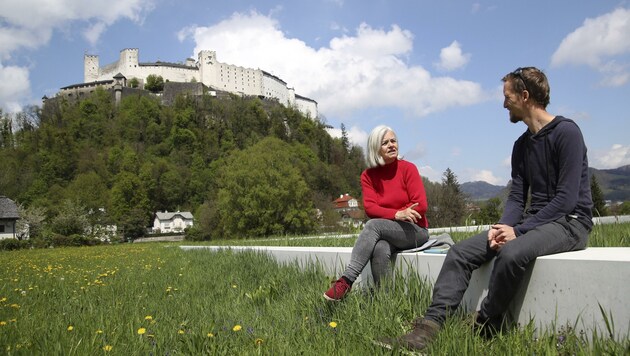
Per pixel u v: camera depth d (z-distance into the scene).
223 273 5.80
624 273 1.93
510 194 2.82
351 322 2.69
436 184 33.75
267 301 3.58
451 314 2.52
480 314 2.48
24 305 4.07
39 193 82.38
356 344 2.30
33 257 14.68
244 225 44.47
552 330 2.21
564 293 2.18
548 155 2.55
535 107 2.66
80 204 75.94
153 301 3.93
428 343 2.25
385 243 3.34
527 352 1.95
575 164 2.44
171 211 101.56
